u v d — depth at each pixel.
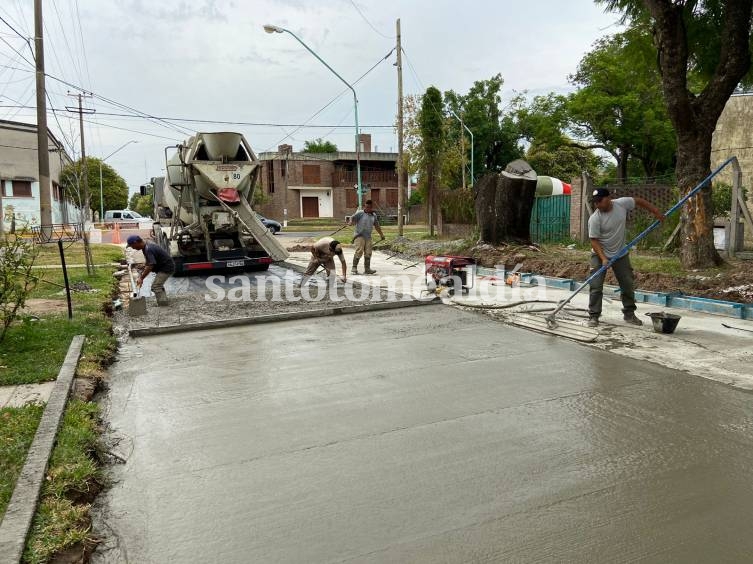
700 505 3.04
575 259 12.05
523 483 3.30
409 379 5.27
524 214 13.94
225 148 12.89
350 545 2.74
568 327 7.05
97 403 4.77
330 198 52.19
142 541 2.83
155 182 16.28
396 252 17.56
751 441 3.81
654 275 9.61
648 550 2.66
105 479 3.46
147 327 7.43
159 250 8.97
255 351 6.38
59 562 2.63
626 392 4.78
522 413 4.37
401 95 20.45
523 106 42.12
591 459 3.59
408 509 3.05
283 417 4.40
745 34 9.41
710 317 7.52
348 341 6.78
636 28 11.60
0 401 4.53
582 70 30.22
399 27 20.20
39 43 19.72
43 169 20.14
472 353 6.13
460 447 3.80
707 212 9.94
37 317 7.35
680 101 9.68
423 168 24.47
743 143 17.64
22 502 2.97
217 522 2.97
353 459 3.66
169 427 4.25
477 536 2.79
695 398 4.60
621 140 28.98
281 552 2.70
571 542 2.73
